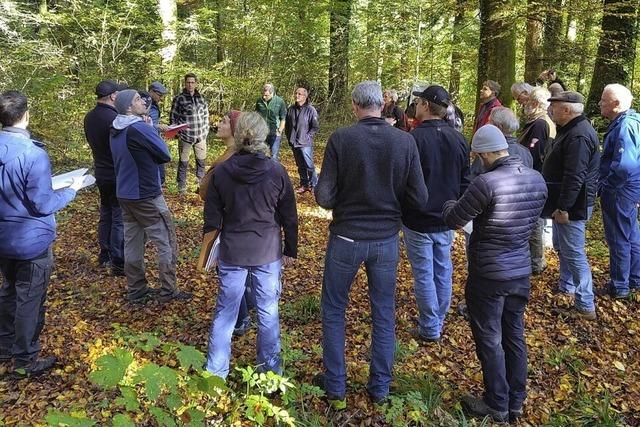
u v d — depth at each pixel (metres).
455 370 3.79
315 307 4.64
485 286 3.16
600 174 4.90
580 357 4.01
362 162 3.01
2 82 8.77
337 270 3.20
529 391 3.62
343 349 3.28
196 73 12.15
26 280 3.45
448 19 12.38
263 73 14.51
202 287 5.07
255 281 3.34
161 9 11.80
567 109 4.29
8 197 3.27
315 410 3.21
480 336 3.24
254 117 3.23
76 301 4.68
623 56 9.36
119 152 4.36
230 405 3.11
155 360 3.65
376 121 3.08
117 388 3.25
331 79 16.11
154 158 4.44
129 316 4.41
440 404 3.37
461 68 13.18
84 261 5.63
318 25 15.50
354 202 3.09
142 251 4.68
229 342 3.37
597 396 3.57
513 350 3.29
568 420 3.30
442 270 4.08
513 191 3.04
